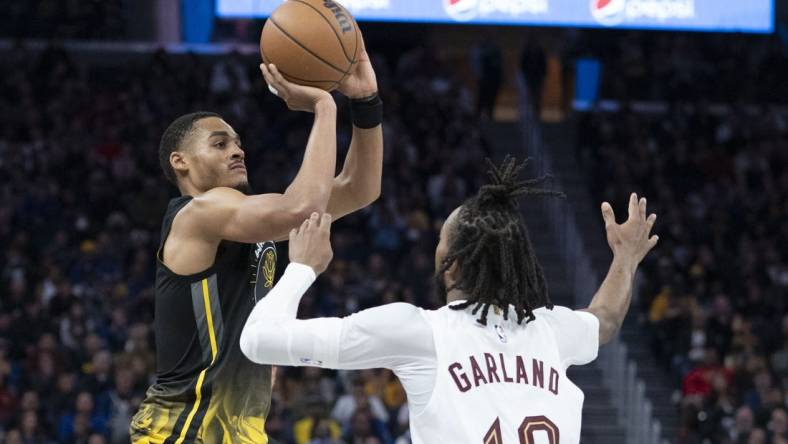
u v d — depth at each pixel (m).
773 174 22.20
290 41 4.47
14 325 15.27
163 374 4.55
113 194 18.98
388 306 3.76
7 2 23.62
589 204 20.89
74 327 15.36
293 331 3.68
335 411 13.98
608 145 22.06
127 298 16.33
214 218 4.35
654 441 14.69
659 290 18.12
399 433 13.77
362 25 24.47
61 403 13.82
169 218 4.55
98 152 20.06
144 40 24.19
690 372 16.03
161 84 21.78
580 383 16.73
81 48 23.48
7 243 17.78
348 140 20.69
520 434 3.64
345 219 18.91
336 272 17.20
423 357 3.71
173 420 4.47
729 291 18.61
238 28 24.52
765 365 15.91
